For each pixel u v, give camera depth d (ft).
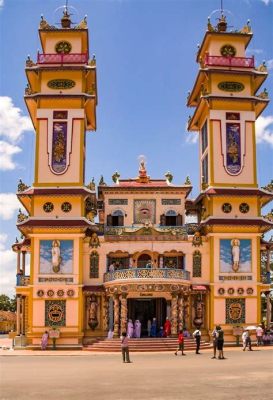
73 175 190.29
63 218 185.88
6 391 72.95
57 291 182.60
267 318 198.80
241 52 205.36
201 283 188.44
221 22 209.26
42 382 83.10
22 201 197.67
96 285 187.11
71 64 195.83
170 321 179.32
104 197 205.87
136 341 165.58
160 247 190.90
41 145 192.03
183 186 204.44
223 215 189.78
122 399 64.80
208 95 195.11
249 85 199.62
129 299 192.75
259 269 187.42
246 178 193.47
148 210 205.05
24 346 179.52
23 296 203.82
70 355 152.97
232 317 184.03
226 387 74.49
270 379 83.61
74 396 67.82
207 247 191.01
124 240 191.21
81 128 193.57
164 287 177.58
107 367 109.40
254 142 196.13
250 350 157.58
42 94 193.06
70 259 184.34
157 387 75.36
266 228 191.01
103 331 185.47
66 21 208.13
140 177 212.23
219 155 194.08
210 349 167.63
